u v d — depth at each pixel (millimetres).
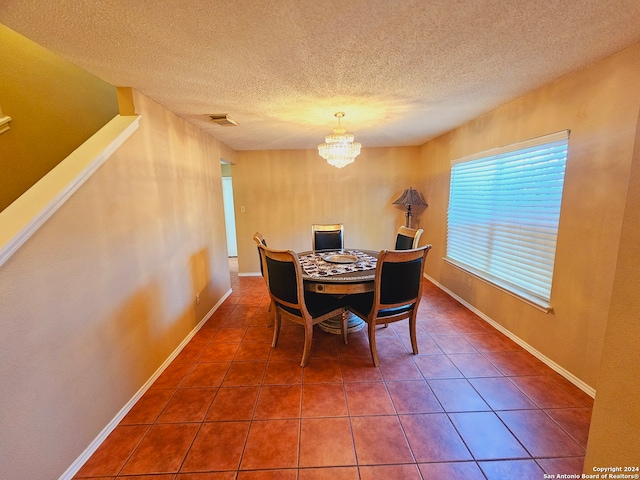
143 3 1134
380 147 4766
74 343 1445
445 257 3898
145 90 2049
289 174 4816
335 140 2652
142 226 2061
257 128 3254
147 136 2154
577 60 1727
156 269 2225
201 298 3090
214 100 2295
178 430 1658
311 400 1882
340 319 2840
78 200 1479
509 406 1791
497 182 2758
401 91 2211
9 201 2275
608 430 861
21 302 1184
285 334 2836
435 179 4148
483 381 2033
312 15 1250
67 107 2461
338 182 4848
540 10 1247
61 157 2461
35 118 2328
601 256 1764
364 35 1425
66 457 1380
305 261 2967
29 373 1219
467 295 3328
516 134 2459
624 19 1314
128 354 1859
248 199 4867
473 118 3051
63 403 1373
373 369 2207
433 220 4258
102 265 1650
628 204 768
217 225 3664
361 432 1620
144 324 2045
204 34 1381
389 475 1369
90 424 1528
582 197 1870
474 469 1395
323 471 1395
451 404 1820
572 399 1837
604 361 863
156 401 1904
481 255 3070
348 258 3014
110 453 1517
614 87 1650
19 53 2227
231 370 2238
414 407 1800
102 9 1166
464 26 1363
